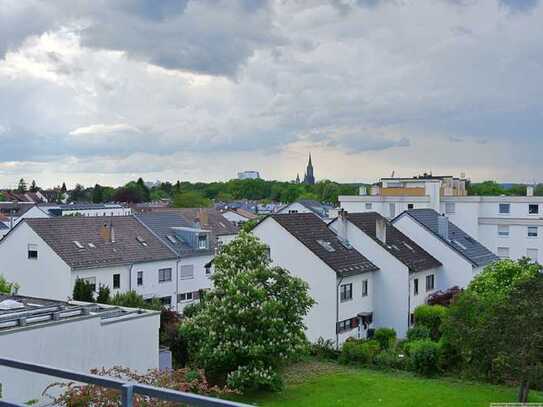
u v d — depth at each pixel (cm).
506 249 5666
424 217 4481
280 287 2439
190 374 1572
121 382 466
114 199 14325
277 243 3525
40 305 2009
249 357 2269
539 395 2380
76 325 1728
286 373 2712
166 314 2775
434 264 4106
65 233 4100
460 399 2280
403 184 6888
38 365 516
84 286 3089
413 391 2402
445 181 7138
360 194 6794
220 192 16862
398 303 3712
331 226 3928
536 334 1953
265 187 16825
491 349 2152
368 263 3703
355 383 2530
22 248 4028
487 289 3041
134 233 4522
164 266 4450
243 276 2355
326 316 3372
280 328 2300
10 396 1559
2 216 7875
